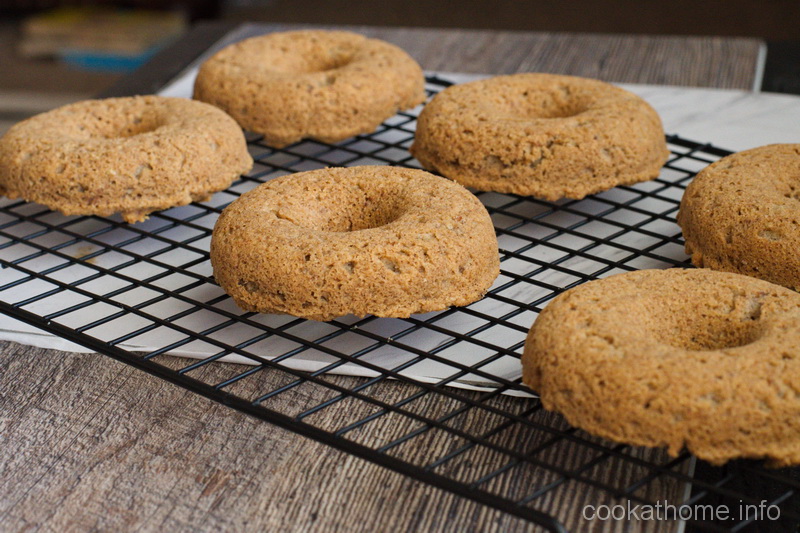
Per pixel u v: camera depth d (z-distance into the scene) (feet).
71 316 1.37
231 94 1.65
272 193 1.40
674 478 1.17
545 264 1.37
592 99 1.58
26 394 1.30
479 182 1.51
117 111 1.59
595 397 1.17
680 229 1.49
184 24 2.70
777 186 1.42
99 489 1.21
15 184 1.49
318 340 1.29
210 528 1.17
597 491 1.19
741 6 2.62
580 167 1.48
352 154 1.67
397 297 1.30
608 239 1.42
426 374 1.30
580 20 2.65
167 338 1.34
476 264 1.33
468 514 1.18
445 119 1.54
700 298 1.26
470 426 1.25
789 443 1.16
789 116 1.73
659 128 1.56
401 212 1.38
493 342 1.33
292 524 1.17
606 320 1.21
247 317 1.37
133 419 1.27
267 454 1.23
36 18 2.73
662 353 1.17
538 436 1.24
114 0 2.76
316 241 1.31
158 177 1.47
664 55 1.97
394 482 1.20
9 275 1.44
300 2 2.84
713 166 1.46
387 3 2.81
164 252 1.43
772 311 1.24
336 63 1.77
